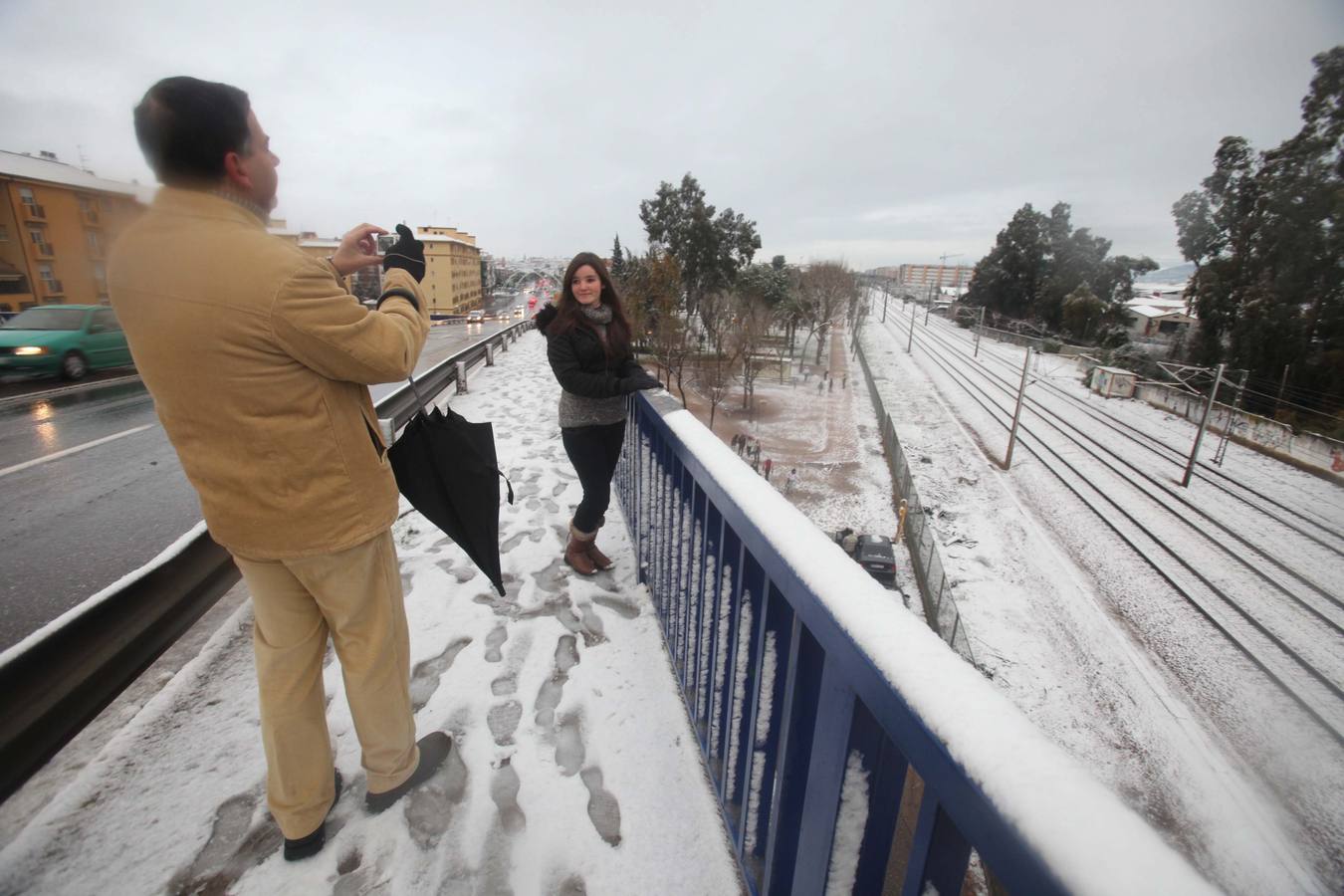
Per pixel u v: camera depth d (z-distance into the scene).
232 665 2.25
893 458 28.73
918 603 17.47
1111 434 29.98
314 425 1.23
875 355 61.25
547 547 3.45
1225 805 9.19
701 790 1.80
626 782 1.82
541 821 1.68
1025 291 71.19
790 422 36.50
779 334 60.41
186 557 1.96
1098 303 55.00
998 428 33.72
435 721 2.06
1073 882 0.46
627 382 2.62
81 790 1.67
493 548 1.79
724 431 34.31
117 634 1.57
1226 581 13.31
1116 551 18.23
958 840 0.72
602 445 2.86
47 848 1.50
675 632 2.31
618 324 2.79
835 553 1.09
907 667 0.74
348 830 1.62
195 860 1.51
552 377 10.64
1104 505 21.75
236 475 1.20
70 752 1.84
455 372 8.80
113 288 1.10
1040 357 55.50
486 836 1.62
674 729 2.04
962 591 17.16
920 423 36.00
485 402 8.24
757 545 1.30
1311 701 7.92
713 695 1.75
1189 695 11.67
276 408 1.17
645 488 2.86
